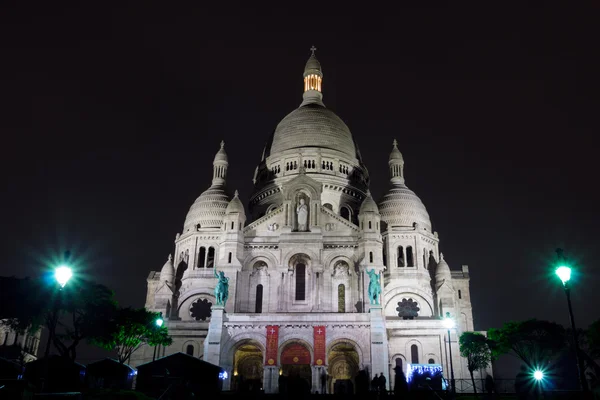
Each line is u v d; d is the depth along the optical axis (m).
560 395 43.25
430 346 99.06
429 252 117.00
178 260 118.06
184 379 57.06
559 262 42.78
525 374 45.25
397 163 127.19
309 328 83.31
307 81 145.12
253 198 124.44
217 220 117.56
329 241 97.19
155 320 83.19
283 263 94.88
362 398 44.75
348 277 95.62
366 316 83.44
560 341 81.69
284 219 98.19
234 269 93.56
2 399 32.09
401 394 43.91
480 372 98.19
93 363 69.31
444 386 68.38
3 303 64.31
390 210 117.50
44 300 66.06
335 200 118.88
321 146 124.81
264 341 83.12
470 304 117.81
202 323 101.94
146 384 62.53
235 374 88.00
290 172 121.50
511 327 86.12
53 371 62.62
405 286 110.44
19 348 103.06
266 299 93.94
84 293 69.94
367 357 81.19
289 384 41.81
